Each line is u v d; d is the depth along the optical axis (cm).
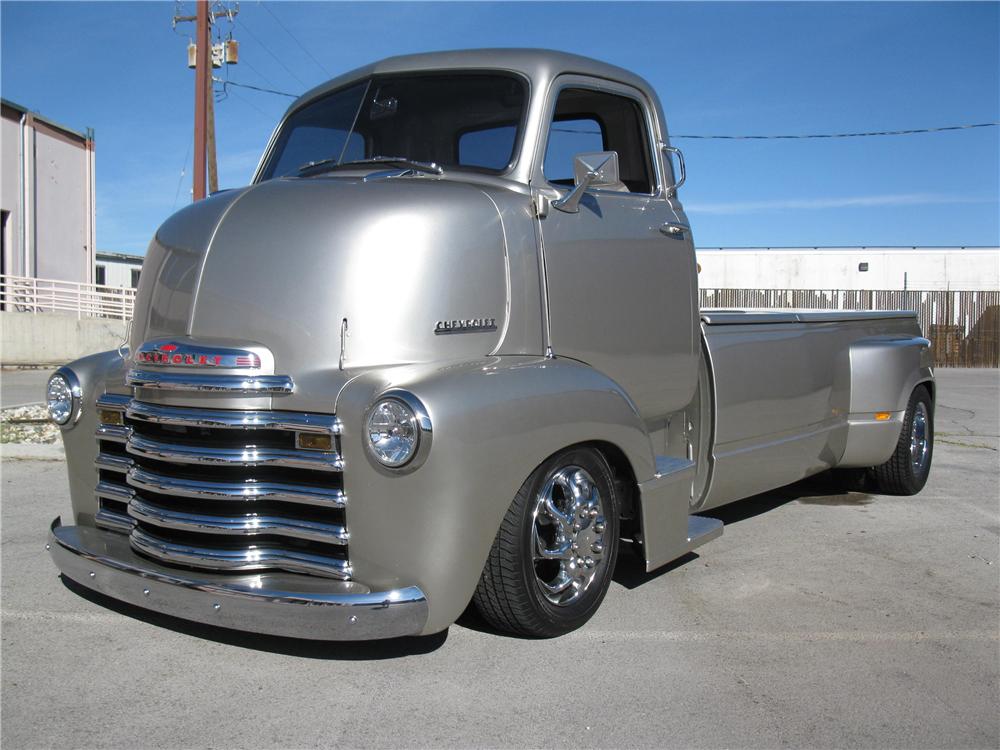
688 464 429
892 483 657
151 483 338
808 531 563
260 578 321
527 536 345
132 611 399
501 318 368
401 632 308
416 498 307
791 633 387
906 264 3197
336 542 315
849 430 611
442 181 381
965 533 561
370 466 310
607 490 385
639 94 458
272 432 324
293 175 438
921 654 367
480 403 318
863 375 610
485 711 309
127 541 365
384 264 342
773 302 2745
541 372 352
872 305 2689
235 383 325
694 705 317
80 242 2898
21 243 2608
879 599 434
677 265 461
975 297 2633
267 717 303
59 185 2786
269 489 322
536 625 356
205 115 1811
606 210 422
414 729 296
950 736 299
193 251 366
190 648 359
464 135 414
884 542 538
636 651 363
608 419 371
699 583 454
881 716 312
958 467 798
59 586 433
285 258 347
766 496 670
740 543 533
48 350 2109
